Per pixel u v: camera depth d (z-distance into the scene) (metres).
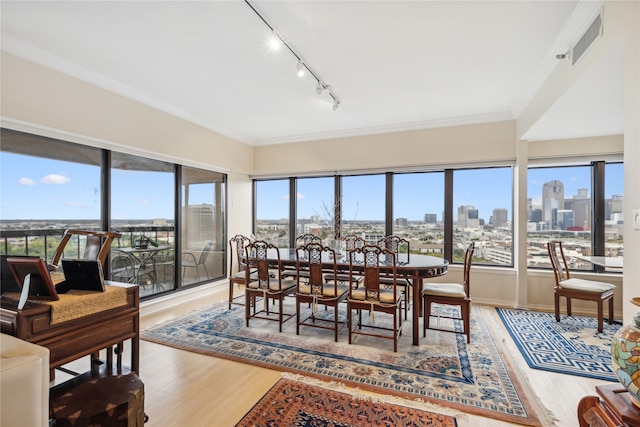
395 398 2.00
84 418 1.29
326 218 5.25
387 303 2.72
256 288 3.26
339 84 3.24
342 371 2.35
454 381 2.21
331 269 3.25
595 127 3.45
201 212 4.62
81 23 2.25
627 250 1.61
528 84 3.21
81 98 2.98
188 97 3.63
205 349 2.72
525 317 3.60
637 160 1.53
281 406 1.92
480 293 4.25
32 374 1.13
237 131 5.04
